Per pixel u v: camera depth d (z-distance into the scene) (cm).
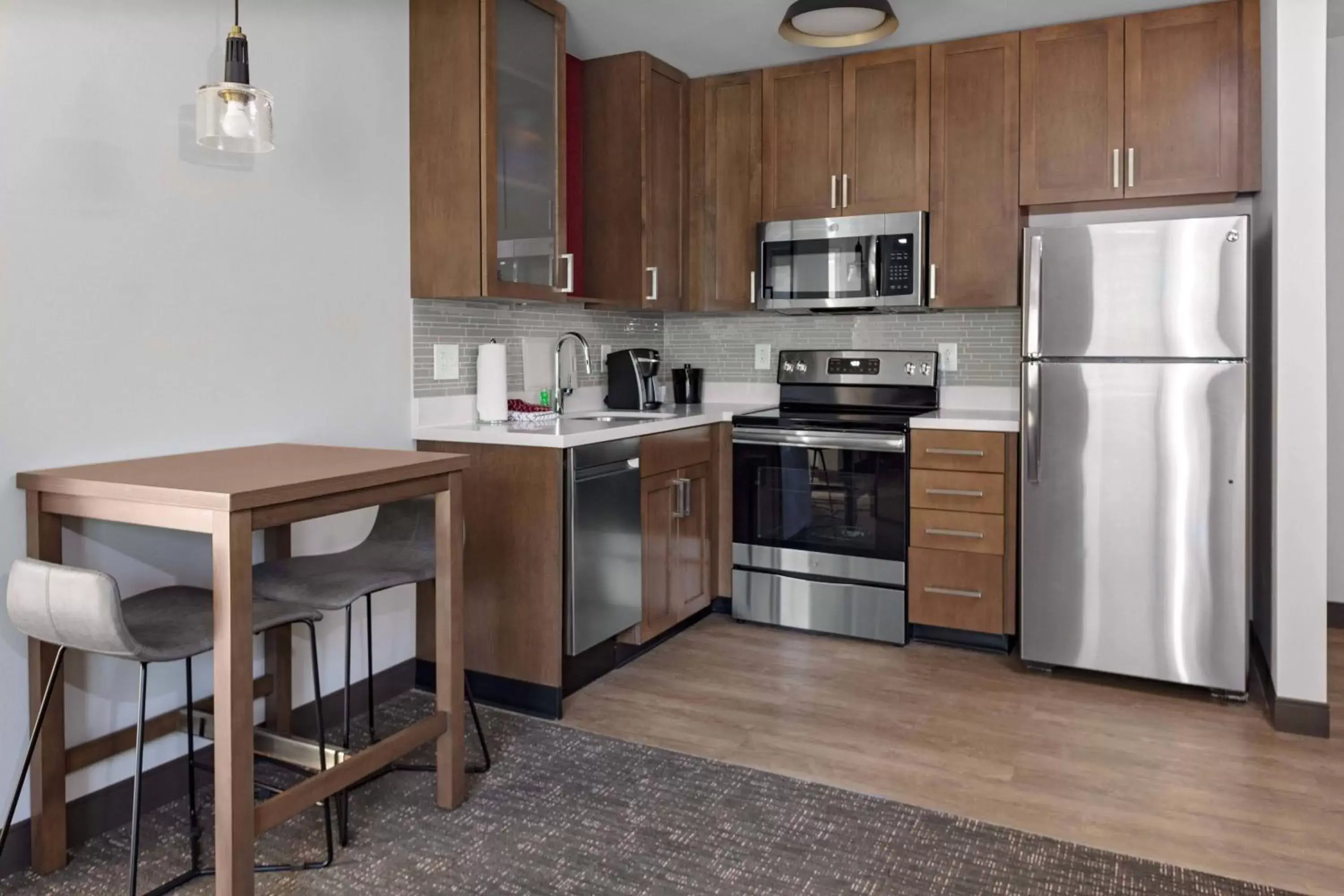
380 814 223
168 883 191
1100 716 286
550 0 309
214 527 168
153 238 219
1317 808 226
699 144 401
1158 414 297
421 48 292
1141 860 202
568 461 282
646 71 367
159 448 222
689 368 440
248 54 215
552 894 190
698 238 403
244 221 242
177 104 224
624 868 200
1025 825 218
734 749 261
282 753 209
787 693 304
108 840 211
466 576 297
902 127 364
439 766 226
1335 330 382
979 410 385
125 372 214
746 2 315
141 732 170
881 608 355
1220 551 292
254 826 174
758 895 189
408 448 302
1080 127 338
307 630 270
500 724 280
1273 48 287
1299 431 271
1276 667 275
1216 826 217
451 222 291
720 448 387
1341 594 386
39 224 195
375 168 283
